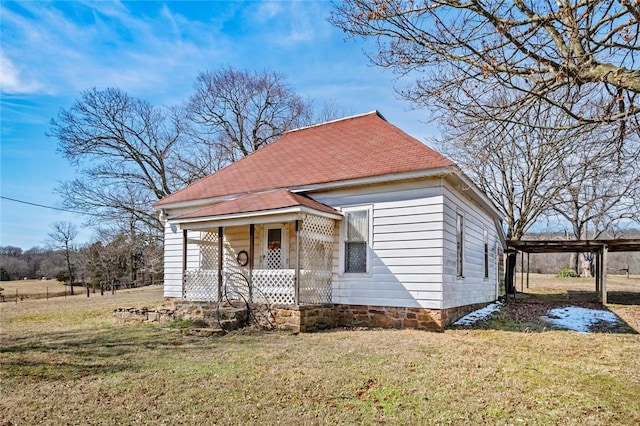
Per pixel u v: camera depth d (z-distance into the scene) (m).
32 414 4.32
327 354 6.84
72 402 4.67
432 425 3.95
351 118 14.84
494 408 4.38
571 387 5.11
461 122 5.54
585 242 16.05
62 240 37.25
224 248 12.76
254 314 10.07
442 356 6.67
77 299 21.53
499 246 18.28
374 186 10.58
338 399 4.65
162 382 5.36
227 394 4.84
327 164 11.96
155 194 26.77
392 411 4.29
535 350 7.26
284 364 6.19
